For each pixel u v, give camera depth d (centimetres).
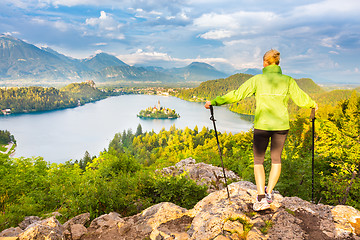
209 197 388
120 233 361
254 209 291
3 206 632
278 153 277
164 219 371
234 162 1502
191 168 1188
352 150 983
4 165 957
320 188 1107
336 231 253
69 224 418
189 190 677
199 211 373
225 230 271
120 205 598
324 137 1120
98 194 561
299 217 284
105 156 1110
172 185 677
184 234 309
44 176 938
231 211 301
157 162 1625
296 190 771
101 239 355
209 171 1213
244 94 274
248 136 2581
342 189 989
